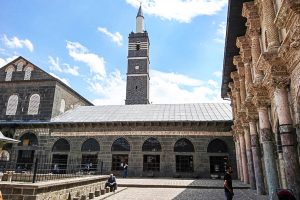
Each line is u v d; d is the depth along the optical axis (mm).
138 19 63719
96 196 14023
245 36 15383
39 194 9172
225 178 10422
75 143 29844
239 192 15719
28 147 30484
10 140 17219
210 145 28062
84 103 42406
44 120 31531
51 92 32906
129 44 60125
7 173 13750
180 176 27250
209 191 16812
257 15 13039
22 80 33750
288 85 9711
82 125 30109
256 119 15500
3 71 34906
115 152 28922
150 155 28516
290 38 8188
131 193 15836
